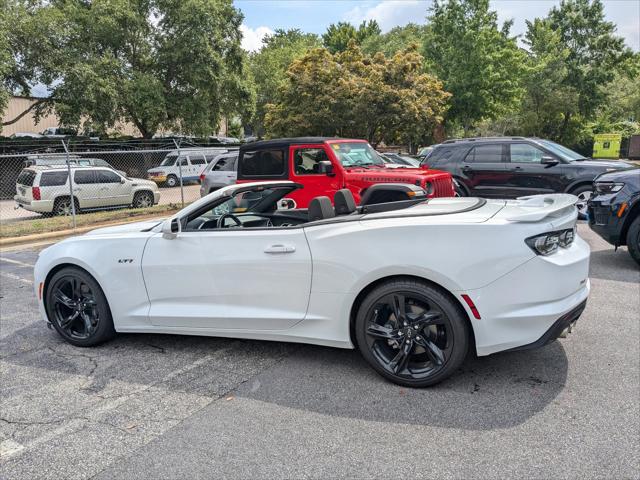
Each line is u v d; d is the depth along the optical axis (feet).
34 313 18.48
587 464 8.43
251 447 9.32
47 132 107.24
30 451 9.43
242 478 8.41
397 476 8.29
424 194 19.92
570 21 133.80
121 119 102.17
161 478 8.49
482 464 8.53
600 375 11.66
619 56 131.03
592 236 29.04
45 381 12.51
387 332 11.43
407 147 91.50
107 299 14.32
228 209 14.65
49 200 48.32
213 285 13.07
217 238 13.03
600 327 14.73
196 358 13.62
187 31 88.94
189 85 94.43
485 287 10.46
